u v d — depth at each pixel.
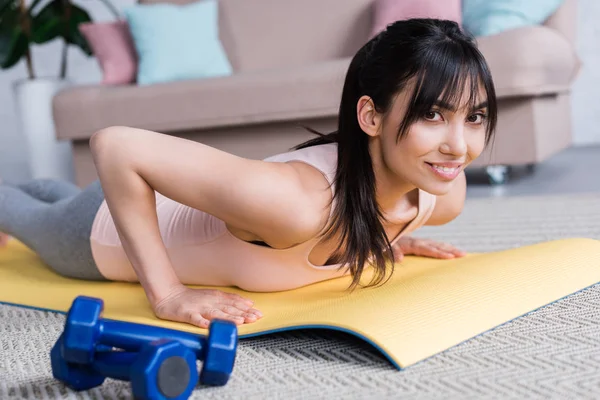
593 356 0.95
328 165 1.18
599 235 1.79
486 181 3.04
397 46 1.08
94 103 3.03
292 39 3.32
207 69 3.21
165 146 1.13
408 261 1.51
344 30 3.25
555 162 3.48
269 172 1.11
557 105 2.97
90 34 3.31
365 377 0.93
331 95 2.78
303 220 1.12
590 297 1.22
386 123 1.11
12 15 3.55
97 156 1.14
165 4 3.29
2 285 1.56
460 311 1.09
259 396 0.88
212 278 1.38
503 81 2.57
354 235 1.17
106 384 0.94
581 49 4.02
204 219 1.33
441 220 1.47
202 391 0.91
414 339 0.99
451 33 1.09
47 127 3.60
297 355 1.03
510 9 2.83
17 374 1.01
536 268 1.28
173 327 1.14
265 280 1.30
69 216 1.51
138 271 1.20
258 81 2.86
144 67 3.17
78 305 0.87
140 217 1.17
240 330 1.11
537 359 0.95
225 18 3.41
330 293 1.27
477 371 0.92
